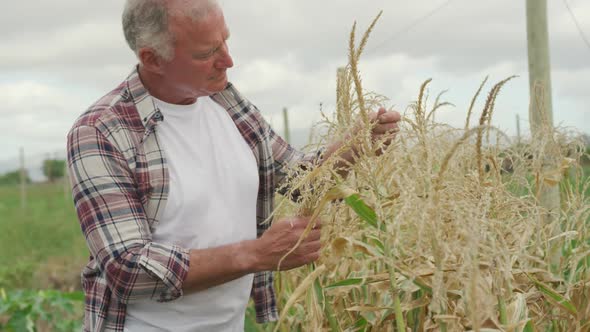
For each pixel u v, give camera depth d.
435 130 1.92
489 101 1.58
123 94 2.05
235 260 1.87
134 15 1.92
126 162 1.96
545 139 2.14
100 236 1.88
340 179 1.85
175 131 2.08
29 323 3.79
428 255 1.74
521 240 1.72
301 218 1.88
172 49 1.88
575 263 2.05
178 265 1.84
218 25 1.90
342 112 1.87
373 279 1.93
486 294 1.49
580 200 2.24
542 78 2.69
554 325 2.11
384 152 1.75
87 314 2.07
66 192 18.73
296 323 2.63
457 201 1.54
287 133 6.33
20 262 8.20
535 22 2.70
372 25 1.68
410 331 1.99
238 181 2.16
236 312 2.22
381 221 1.70
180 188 2.02
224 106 2.28
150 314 2.05
